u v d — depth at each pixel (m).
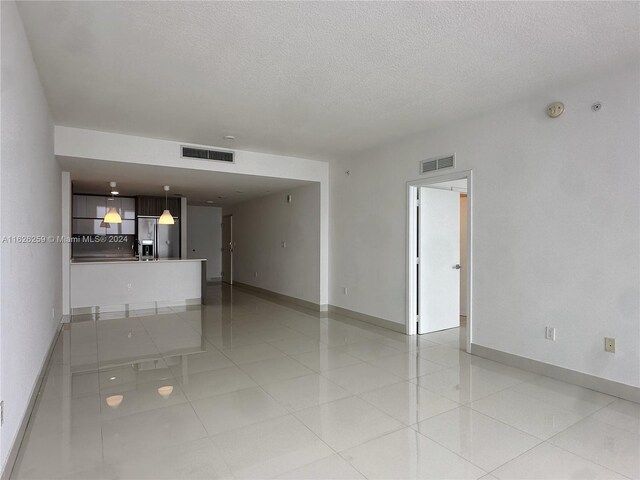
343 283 6.28
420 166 4.82
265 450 2.29
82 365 3.79
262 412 2.79
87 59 2.87
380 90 3.46
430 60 2.90
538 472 2.08
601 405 2.90
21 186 2.43
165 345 4.51
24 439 2.40
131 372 3.60
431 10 2.26
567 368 3.36
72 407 2.86
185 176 5.99
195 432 2.50
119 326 5.45
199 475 2.05
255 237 9.08
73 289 6.19
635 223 2.93
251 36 2.56
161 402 2.95
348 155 6.02
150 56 2.83
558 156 3.41
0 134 1.86
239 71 3.09
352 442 2.38
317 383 3.35
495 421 2.66
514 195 3.76
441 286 5.32
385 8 2.24
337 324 5.64
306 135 4.90
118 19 2.35
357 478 2.03
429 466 2.13
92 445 2.33
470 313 4.20
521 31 2.49
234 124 4.46
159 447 2.32
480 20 2.36
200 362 3.90
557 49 2.72
